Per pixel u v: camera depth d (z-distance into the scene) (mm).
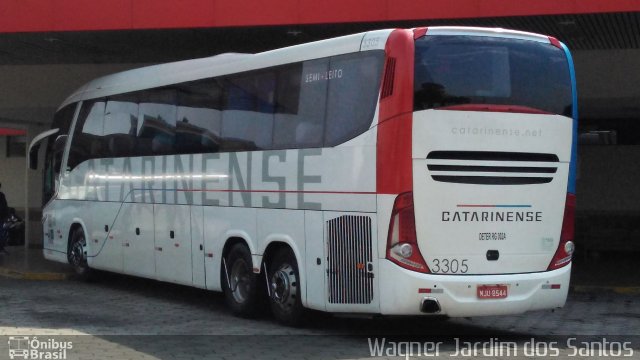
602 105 19375
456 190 9648
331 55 10438
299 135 10812
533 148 10023
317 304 10391
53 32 15859
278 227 11102
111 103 15727
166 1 15289
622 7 13461
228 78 12359
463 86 9734
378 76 9742
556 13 13711
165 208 13742
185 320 12047
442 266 9602
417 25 14945
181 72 13594
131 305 13688
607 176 23078
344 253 10000
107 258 15648
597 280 17219
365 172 9766
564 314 13141
